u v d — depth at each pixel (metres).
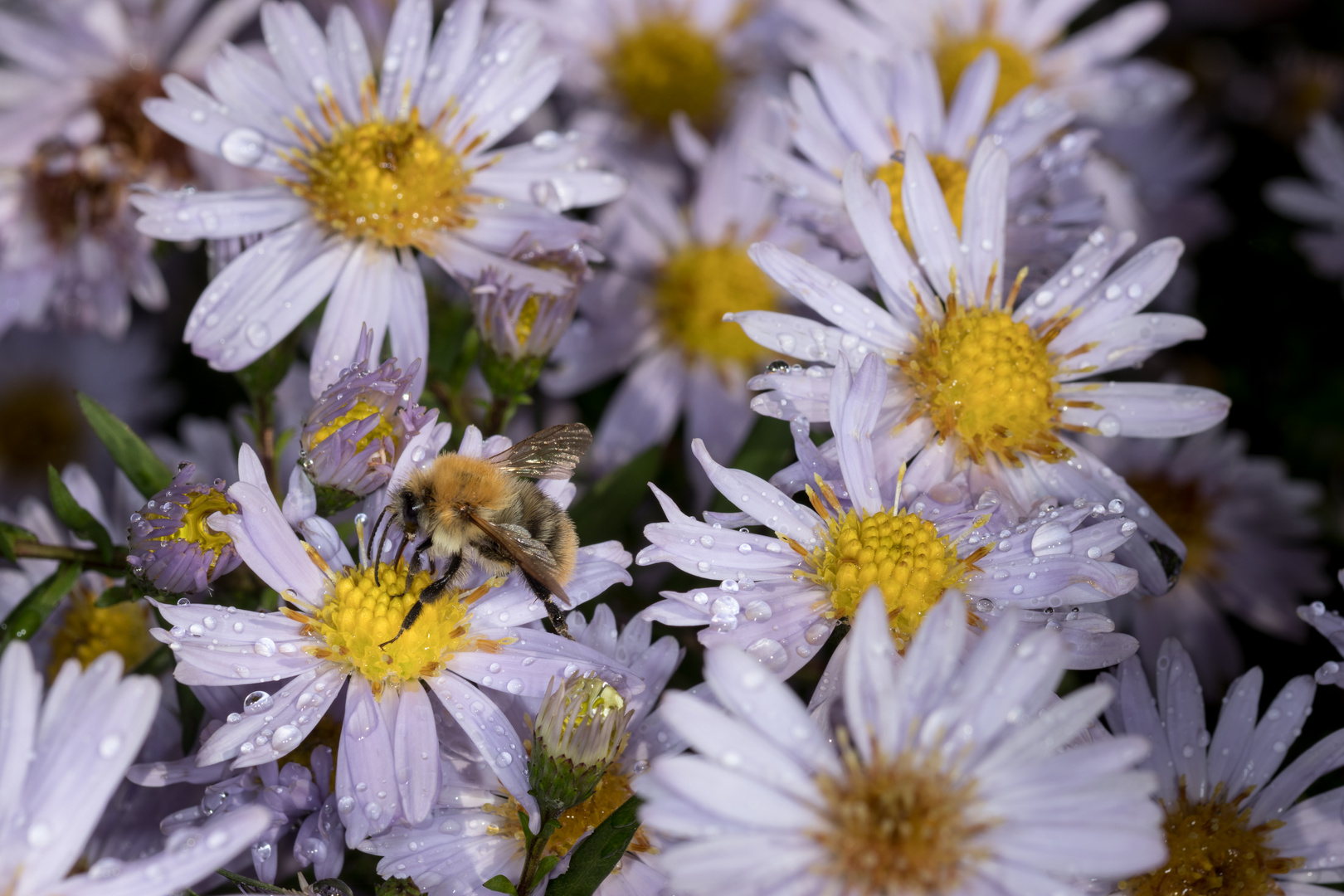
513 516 0.21
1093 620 0.20
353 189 0.22
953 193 0.23
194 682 0.20
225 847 0.18
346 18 0.23
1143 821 0.18
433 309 0.24
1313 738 0.23
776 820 0.18
